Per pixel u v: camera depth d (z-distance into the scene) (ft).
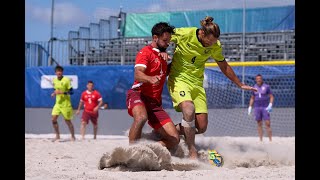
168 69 31.04
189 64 30.27
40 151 43.50
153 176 23.26
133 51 85.92
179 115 68.95
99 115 77.10
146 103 29.50
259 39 84.89
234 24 85.71
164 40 28.99
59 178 22.50
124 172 24.98
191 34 29.71
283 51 84.07
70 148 47.34
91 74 77.10
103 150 44.78
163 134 29.58
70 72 77.82
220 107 71.26
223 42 86.02
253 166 30.71
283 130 71.36
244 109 70.85
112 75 76.48
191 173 24.48
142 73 28.02
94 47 86.69
